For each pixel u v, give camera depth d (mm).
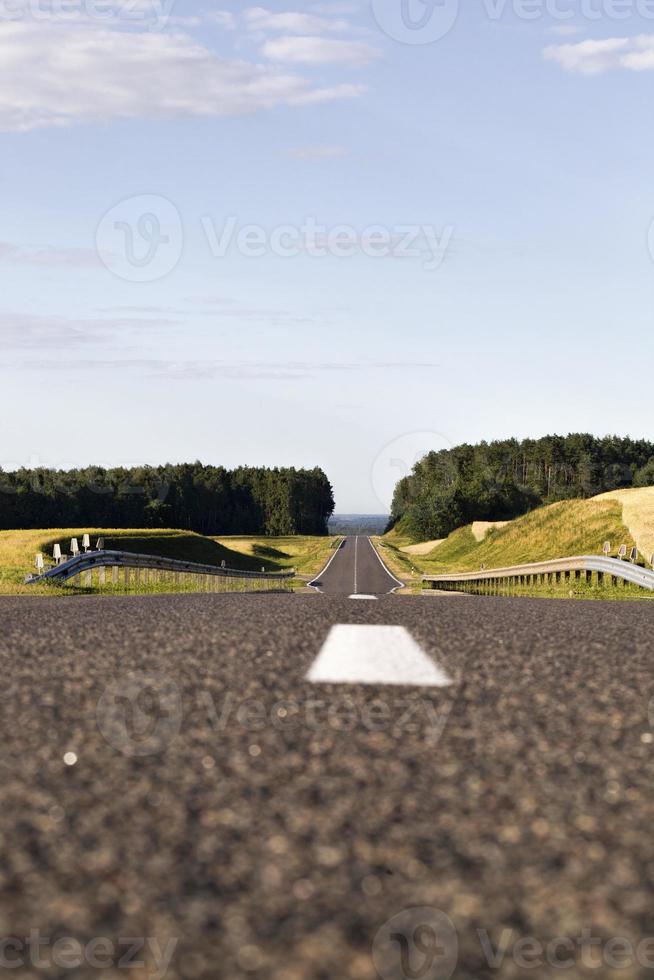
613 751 3564
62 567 25688
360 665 5586
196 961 1823
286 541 150375
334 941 1906
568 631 7852
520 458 183125
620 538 50906
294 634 7230
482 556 64688
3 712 4234
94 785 3062
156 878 2238
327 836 2551
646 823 2711
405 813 2766
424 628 7910
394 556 105625
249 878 2240
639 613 11172
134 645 6539
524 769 3279
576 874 2291
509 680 5102
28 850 2439
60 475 154750
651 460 179500
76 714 4195
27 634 7496
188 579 36469
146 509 163625
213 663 5660
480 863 2355
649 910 2088
